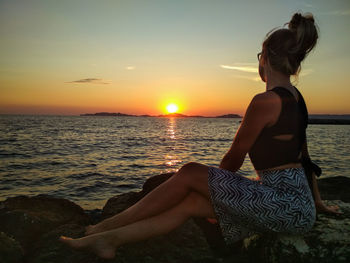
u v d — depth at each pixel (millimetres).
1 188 9016
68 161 15188
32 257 2232
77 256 2172
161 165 14453
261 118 1813
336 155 17672
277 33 1921
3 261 2047
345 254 1849
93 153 19062
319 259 1861
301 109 1952
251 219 1852
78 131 49125
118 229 1995
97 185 9609
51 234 2520
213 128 75562
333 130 60812
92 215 3768
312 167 2191
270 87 1984
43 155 17484
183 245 2494
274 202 1794
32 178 10578
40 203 3307
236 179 1915
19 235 2582
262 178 1924
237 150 1923
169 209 2023
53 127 62969
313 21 1907
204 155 18891
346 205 2635
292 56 1873
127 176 11297
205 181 1918
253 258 2211
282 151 1848
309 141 30016
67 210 3279
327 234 2031
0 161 14742
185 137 38594
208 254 2371
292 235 2025
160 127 76625
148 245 2385
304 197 1866
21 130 47562
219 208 1931
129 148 23000
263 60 2010
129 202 3381
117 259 2117
